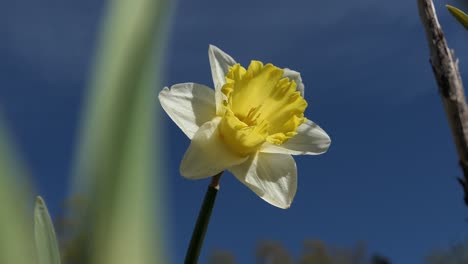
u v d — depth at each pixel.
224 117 0.47
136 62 0.13
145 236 0.12
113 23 0.13
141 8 0.13
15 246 0.11
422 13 0.33
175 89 0.48
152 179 0.13
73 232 0.12
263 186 0.48
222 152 0.46
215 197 0.36
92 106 0.13
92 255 0.12
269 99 0.50
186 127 0.47
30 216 0.12
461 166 0.31
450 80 0.31
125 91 0.13
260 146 0.49
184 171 0.44
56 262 0.22
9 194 0.11
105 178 0.12
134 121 0.13
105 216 0.12
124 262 0.12
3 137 0.11
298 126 0.50
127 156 0.12
